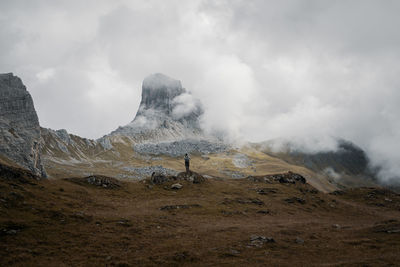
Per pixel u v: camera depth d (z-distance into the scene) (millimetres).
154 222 43031
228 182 98875
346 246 33906
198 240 34594
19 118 194250
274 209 67188
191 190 77812
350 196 106000
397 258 26188
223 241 34406
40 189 51812
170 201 63938
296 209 71812
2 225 32250
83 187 65688
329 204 83688
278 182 103000
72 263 26062
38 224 34906
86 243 31500
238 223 48500
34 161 185750
